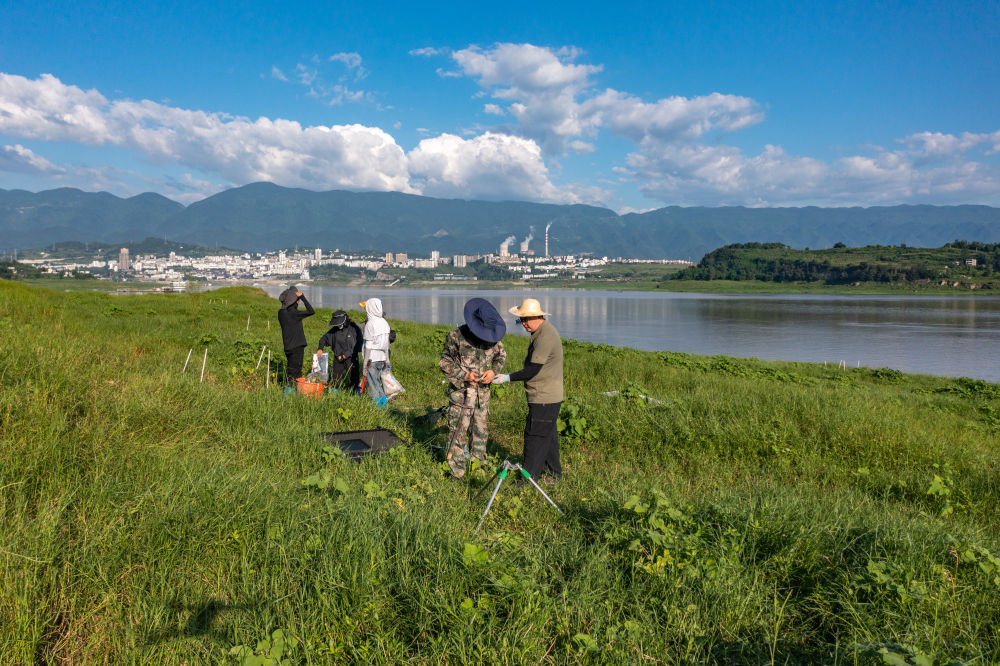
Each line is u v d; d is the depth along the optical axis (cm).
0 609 257
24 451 388
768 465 650
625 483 521
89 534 321
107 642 265
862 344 6178
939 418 1101
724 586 315
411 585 296
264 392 748
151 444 472
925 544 362
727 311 13262
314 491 422
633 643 269
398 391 873
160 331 1469
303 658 252
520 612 276
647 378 1308
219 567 316
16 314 1230
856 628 282
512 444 698
